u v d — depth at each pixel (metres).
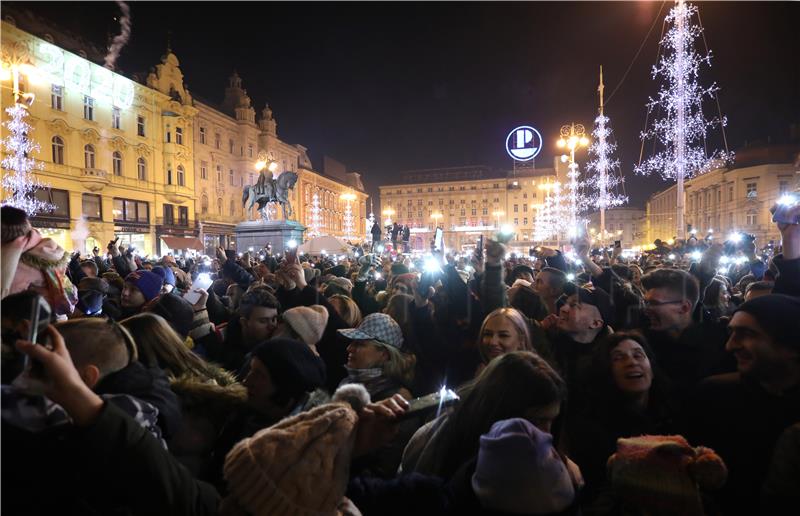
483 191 109.19
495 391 1.90
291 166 64.75
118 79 36.91
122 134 37.59
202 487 1.56
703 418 2.11
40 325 1.35
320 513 1.42
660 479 1.61
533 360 1.96
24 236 2.06
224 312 5.50
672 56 14.66
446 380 3.69
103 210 35.56
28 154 29.77
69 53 32.53
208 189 48.03
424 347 3.81
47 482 1.30
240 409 2.24
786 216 2.79
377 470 2.43
